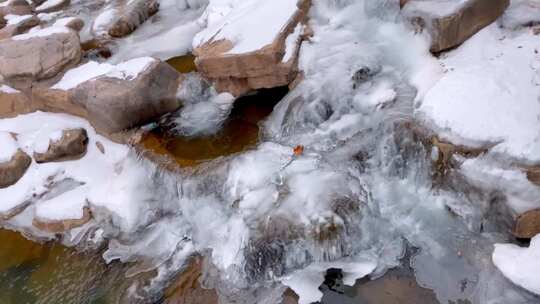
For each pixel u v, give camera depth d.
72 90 5.92
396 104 4.79
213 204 4.93
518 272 3.64
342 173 4.60
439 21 4.74
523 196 3.83
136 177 5.42
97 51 7.15
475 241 4.06
